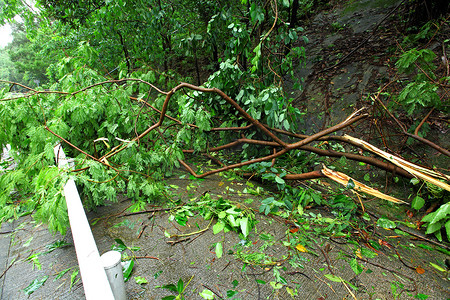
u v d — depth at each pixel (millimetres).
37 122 2209
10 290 1438
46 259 1702
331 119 3969
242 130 3137
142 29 4230
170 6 4352
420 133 2947
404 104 2756
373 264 1660
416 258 1791
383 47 4738
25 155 2408
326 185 2971
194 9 4578
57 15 5090
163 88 4809
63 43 5395
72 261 1673
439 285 1520
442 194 2125
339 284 1470
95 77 2699
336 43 5629
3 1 4898
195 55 4844
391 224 2047
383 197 2070
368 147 2324
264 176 2543
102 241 1835
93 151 2514
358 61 4695
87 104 2281
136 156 2270
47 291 1413
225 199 2477
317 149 2619
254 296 1361
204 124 2615
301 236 1917
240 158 3562
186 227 2014
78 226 1180
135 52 4523
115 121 2594
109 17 3965
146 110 3049
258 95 2689
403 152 3100
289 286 1437
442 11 4426
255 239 1867
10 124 2141
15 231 2104
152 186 2275
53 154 1903
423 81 2633
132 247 1766
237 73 2777
